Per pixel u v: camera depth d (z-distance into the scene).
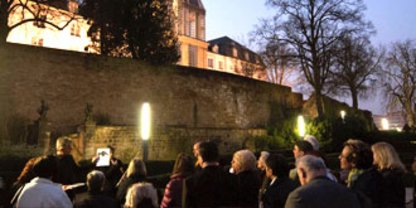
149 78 28.33
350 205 3.69
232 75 34.34
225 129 31.42
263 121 36.69
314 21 37.84
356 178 5.17
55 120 23.45
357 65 42.62
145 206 5.88
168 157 26.41
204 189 4.84
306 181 4.05
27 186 4.89
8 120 21.48
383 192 4.95
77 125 24.08
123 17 30.05
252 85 36.19
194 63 69.00
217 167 5.07
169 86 29.44
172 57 32.84
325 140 28.39
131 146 24.50
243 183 5.27
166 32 33.34
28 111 22.48
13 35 41.44
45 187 4.87
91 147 22.00
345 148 5.43
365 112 48.59
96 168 12.46
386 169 5.42
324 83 39.25
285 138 32.47
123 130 24.19
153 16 31.62
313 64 37.53
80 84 24.88
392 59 56.66
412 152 30.19
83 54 25.31
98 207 5.84
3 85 21.80
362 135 31.19
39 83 23.17
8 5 23.47
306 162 4.08
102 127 23.05
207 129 29.88
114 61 26.66
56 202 4.80
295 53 38.12
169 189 5.91
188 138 28.14
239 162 5.61
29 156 18.20
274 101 38.25
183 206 4.91
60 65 24.20
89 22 28.58
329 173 5.47
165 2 34.12
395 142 33.38
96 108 25.34
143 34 30.86
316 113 42.47
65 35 47.41
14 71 22.33
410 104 55.94
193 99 30.89
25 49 22.94
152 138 25.61
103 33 30.73
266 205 5.22
